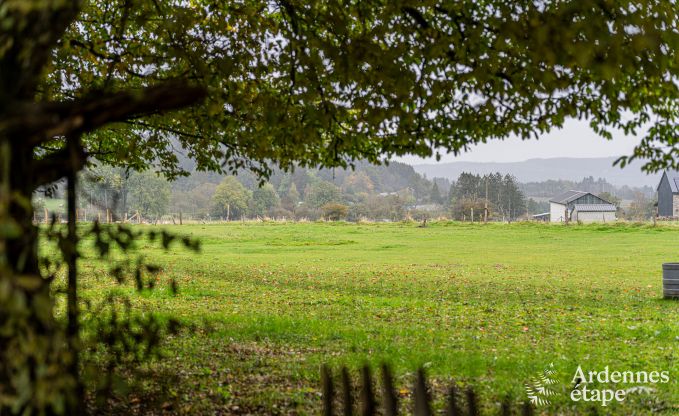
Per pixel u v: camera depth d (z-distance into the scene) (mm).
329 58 7652
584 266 30719
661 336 12727
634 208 164875
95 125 3586
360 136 9906
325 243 49406
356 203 180250
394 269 29203
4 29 3250
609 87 7422
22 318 3039
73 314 4684
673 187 117062
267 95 9461
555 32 5992
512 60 7480
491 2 7812
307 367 9328
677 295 19078
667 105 9602
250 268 29078
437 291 21062
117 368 7824
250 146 10773
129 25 10148
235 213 153375
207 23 8898
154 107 3672
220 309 15789
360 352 10727
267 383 8375
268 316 14562
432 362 9969
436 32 7422
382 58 7301
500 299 19047
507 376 9180
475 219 125312
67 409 3707
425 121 9445
